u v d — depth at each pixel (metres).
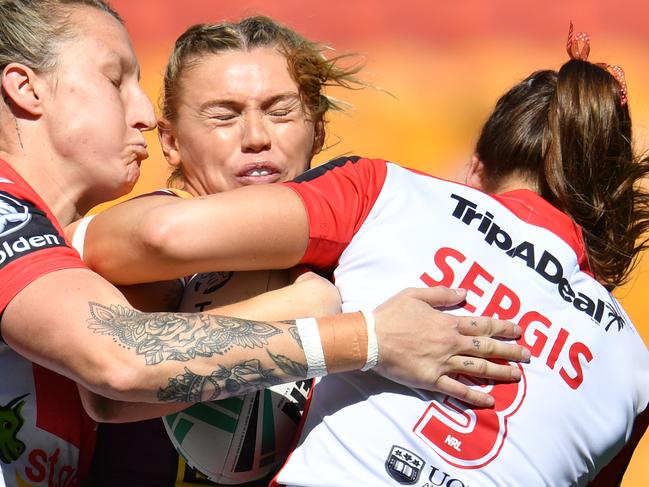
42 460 6.64
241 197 6.31
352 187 6.66
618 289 22.09
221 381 5.96
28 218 6.34
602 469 7.25
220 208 6.21
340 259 6.71
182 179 8.63
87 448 7.03
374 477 6.14
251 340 6.03
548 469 6.36
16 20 6.92
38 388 6.62
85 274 6.18
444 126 28.47
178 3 33.75
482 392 6.36
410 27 33.88
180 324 6.00
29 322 5.98
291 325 6.15
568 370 6.56
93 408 6.39
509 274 6.63
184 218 6.13
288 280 6.82
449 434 6.24
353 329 6.18
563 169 7.15
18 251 6.15
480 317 6.39
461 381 6.40
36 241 6.23
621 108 7.39
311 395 6.63
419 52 32.66
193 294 7.00
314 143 8.68
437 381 6.27
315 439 6.39
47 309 5.95
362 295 6.55
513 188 7.40
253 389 6.09
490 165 7.54
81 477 7.12
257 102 7.90
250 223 6.23
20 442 6.53
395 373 6.27
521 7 34.38
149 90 27.84
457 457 6.20
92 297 6.02
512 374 6.39
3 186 6.50
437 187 6.87
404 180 6.82
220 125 7.96
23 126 6.96
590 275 7.09
